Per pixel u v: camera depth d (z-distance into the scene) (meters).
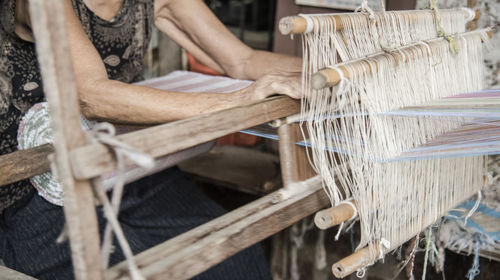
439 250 1.73
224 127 0.77
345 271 0.93
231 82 1.42
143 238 1.25
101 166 0.61
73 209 0.61
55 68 0.56
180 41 1.58
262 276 1.32
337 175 1.01
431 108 1.02
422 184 1.13
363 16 0.99
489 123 1.19
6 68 1.14
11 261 1.21
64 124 0.58
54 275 1.17
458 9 1.34
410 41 1.12
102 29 1.28
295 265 2.08
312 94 0.90
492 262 1.70
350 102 0.92
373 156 0.97
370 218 0.98
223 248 0.79
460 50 1.24
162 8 1.51
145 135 0.65
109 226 0.64
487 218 1.68
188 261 0.73
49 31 0.55
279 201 0.94
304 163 1.01
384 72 0.96
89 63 1.01
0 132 1.18
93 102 0.99
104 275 0.66
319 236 1.99
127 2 1.33
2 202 1.19
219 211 1.39
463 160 1.27
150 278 0.68
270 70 1.43
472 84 1.30
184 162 2.21
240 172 2.11
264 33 5.03
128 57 1.40
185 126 0.70
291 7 2.29
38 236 1.18
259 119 0.85
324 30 0.88
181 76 1.50
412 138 1.09
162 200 1.35
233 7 5.25
